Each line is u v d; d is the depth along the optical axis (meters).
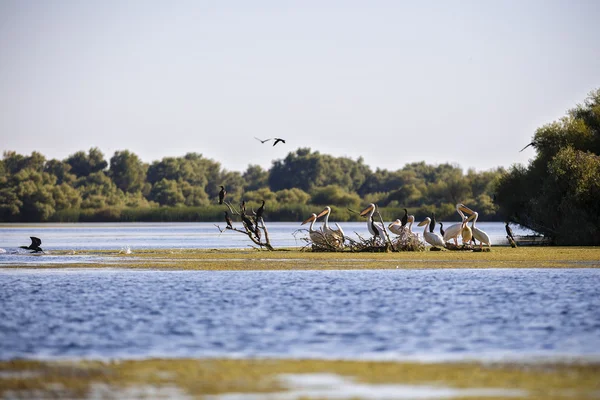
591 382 55.78
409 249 177.75
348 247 188.62
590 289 104.44
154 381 56.88
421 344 68.62
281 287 107.62
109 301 94.38
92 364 61.94
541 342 69.19
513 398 52.22
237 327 76.62
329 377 57.75
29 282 115.19
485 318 81.06
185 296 98.69
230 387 55.22
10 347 68.06
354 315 83.19
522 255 163.88
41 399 52.78
